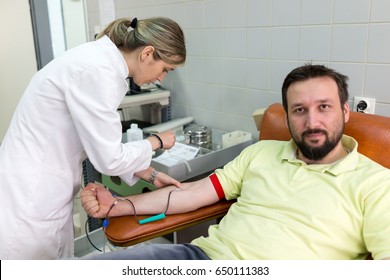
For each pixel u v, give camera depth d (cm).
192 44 216
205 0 201
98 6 265
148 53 114
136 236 118
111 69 110
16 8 191
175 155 176
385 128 124
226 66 201
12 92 212
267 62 181
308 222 107
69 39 194
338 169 113
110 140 111
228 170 139
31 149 112
